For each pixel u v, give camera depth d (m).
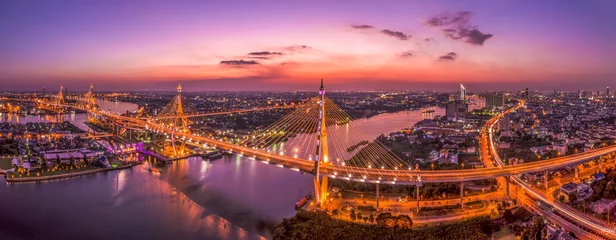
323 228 194.62
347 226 199.75
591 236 195.50
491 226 199.75
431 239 183.38
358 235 190.00
